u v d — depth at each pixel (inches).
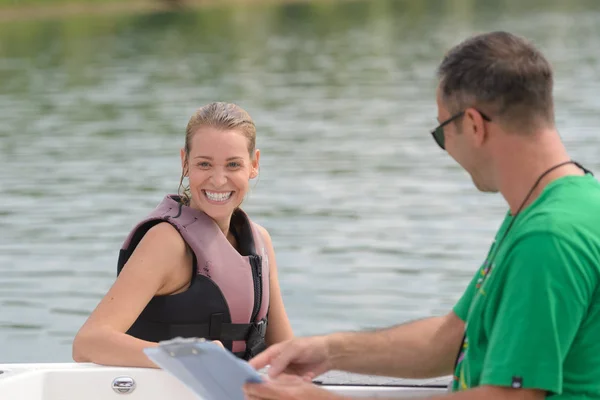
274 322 340.5
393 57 2217.0
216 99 1652.3
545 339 205.5
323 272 682.8
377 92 1676.9
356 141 1219.2
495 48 219.9
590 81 1669.5
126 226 824.3
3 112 1568.7
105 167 1091.3
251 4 3934.5
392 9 3663.9
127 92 1761.8
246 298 316.2
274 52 2407.7
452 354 267.1
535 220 211.0
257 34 2898.6
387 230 794.8
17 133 1358.3
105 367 277.3
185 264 311.9
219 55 2358.5
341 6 3863.2
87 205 904.9
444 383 277.0
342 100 1598.2
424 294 635.5
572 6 3408.0
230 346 316.5
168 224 310.8
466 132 223.6
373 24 3132.4
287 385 229.0
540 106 218.2
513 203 222.8
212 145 313.6
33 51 2491.4
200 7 3786.9
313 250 738.8
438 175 997.8
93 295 644.7
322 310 606.2
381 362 266.2
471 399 212.1
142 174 1045.2
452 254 722.2
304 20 3344.0
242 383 228.2
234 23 3245.6
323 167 1061.1
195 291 310.8
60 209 891.4
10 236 799.1
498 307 218.7
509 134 218.8
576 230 208.1
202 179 313.9
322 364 263.6
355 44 2546.8
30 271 697.6
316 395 227.3
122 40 2723.9
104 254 740.7
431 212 848.3
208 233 314.5
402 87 1723.7
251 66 2132.1
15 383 265.9
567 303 205.5
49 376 272.1
